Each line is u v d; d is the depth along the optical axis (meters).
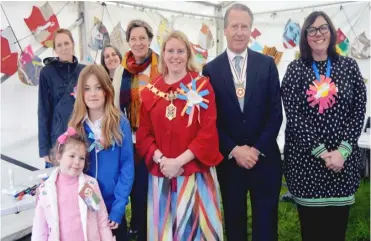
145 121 2.14
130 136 2.05
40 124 2.62
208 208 2.08
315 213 2.19
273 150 2.27
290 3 4.48
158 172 2.09
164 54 2.07
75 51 3.37
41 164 3.12
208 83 2.10
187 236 2.05
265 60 2.24
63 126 2.55
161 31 4.20
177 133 2.03
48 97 2.63
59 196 1.87
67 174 1.90
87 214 1.86
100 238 1.91
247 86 2.19
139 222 2.44
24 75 2.94
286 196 3.81
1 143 2.83
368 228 3.10
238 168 2.26
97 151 1.98
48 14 3.06
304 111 2.13
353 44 4.15
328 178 2.12
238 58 2.25
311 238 2.24
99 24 3.51
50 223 1.83
